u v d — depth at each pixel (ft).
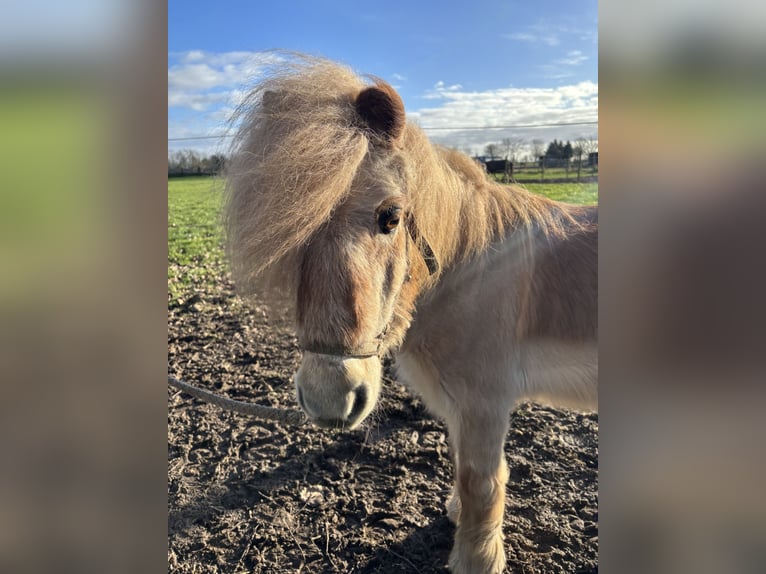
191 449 12.18
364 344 5.52
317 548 9.14
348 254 5.35
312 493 10.55
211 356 17.57
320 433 12.77
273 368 16.57
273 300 6.29
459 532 8.29
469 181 7.57
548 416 13.46
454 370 7.46
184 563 8.85
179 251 37.11
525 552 8.98
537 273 7.80
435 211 6.51
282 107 5.81
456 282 7.24
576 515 9.87
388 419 13.39
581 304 7.74
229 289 26.14
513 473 11.15
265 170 5.37
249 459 11.76
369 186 5.56
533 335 7.95
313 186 5.18
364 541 9.25
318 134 5.38
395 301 6.23
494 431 7.54
